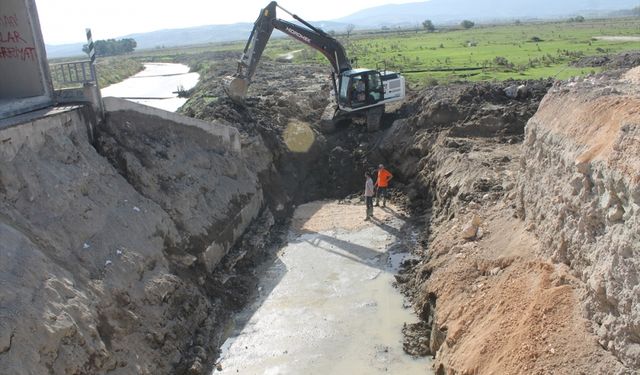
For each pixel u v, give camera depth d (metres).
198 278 14.19
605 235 9.01
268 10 22.89
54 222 11.25
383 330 13.27
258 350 12.65
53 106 14.55
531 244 12.20
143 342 10.93
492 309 11.18
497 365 9.69
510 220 14.02
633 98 10.31
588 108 11.15
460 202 16.50
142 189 14.68
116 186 13.83
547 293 10.03
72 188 12.20
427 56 49.12
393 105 26.78
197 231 15.20
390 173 22.92
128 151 15.13
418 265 15.73
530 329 9.66
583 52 40.81
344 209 21.22
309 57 62.22
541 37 64.38
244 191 18.77
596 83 13.09
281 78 38.88
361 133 24.91
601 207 9.21
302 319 13.83
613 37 57.22
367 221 19.84
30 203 11.16
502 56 43.41
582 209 9.78
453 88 25.47
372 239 18.34
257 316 14.07
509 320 10.40
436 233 16.64
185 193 15.71
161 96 44.50
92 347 9.48
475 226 14.55
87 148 13.95
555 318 9.54
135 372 10.22
